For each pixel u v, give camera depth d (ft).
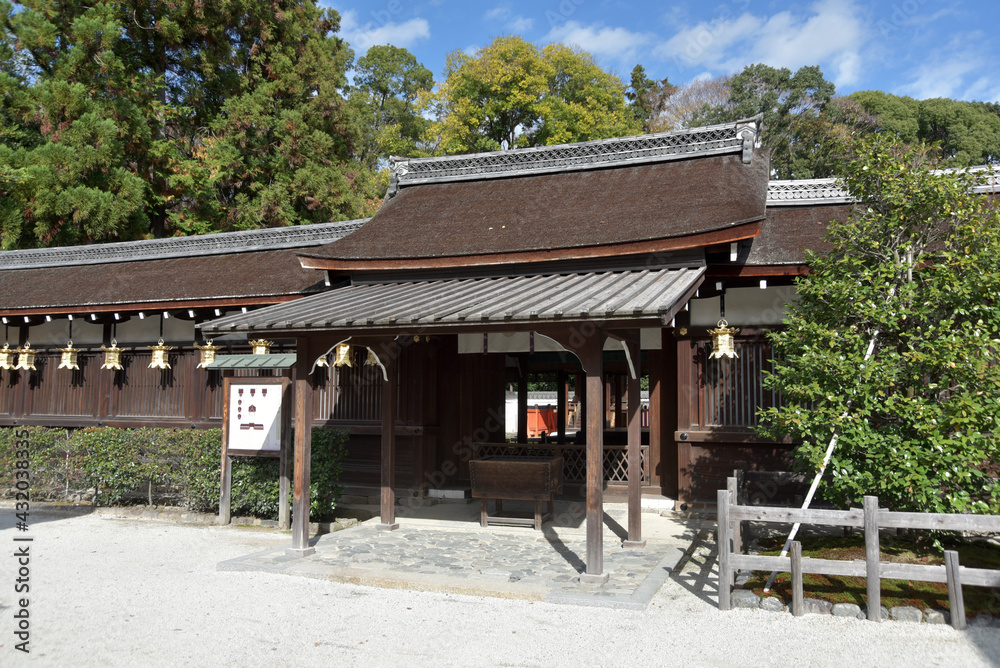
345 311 24.53
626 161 37.83
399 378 36.73
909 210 21.84
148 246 48.85
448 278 31.32
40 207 66.33
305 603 19.40
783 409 21.79
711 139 36.70
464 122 97.76
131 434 33.45
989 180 31.19
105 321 44.21
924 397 20.75
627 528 29.27
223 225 84.38
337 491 31.27
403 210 37.73
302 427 24.90
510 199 36.55
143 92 77.92
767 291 31.24
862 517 17.44
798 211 33.32
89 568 23.31
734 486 19.72
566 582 20.74
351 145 92.58
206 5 78.89
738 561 18.35
